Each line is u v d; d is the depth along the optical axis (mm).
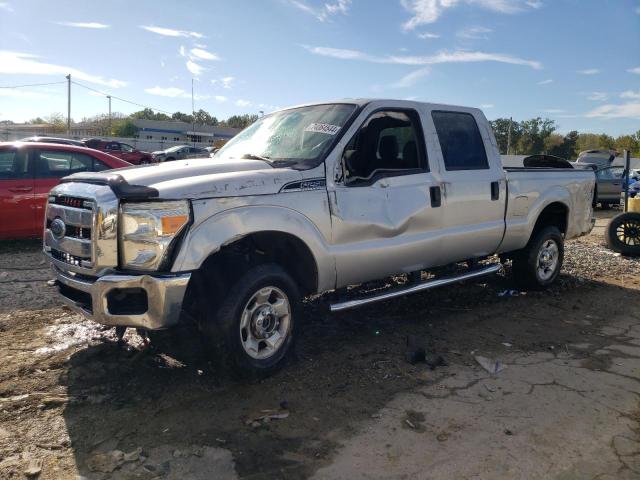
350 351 4605
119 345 4391
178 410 3535
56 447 3078
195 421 3400
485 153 5730
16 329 4840
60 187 4082
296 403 3668
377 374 4156
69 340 4617
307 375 4109
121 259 3588
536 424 3461
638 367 4434
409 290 5055
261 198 3891
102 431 3262
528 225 6176
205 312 3809
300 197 4105
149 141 52250
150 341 4617
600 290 6922
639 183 20453
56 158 8305
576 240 11297
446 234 5246
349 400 3730
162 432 3266
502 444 3223
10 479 2781
